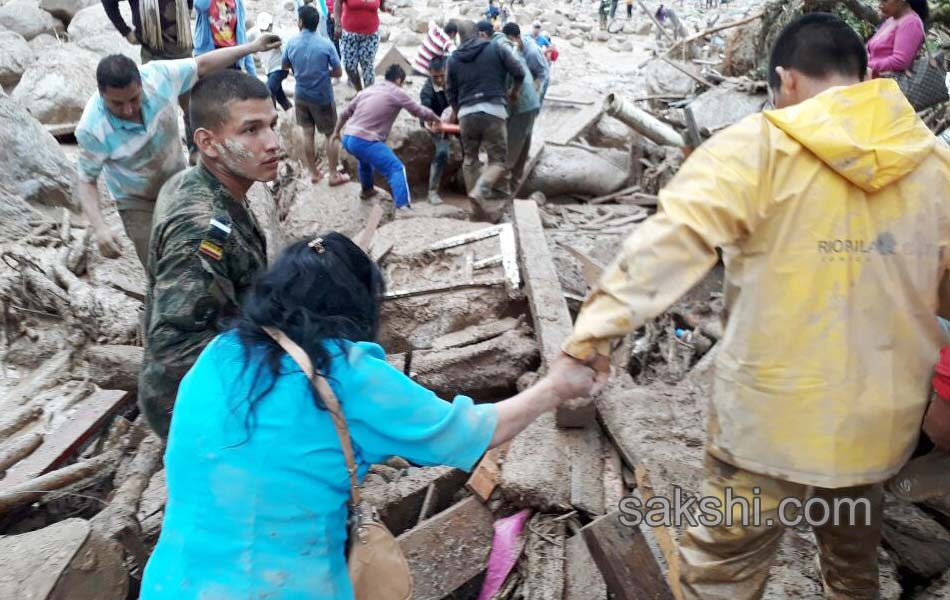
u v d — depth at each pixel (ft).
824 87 6.84
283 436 5.79
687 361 14.51
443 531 10.52
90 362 14.37
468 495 12.30
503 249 17.40
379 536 6.75
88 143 13.58
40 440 12.52
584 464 11.52
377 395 5.94
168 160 14.28
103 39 34.32
